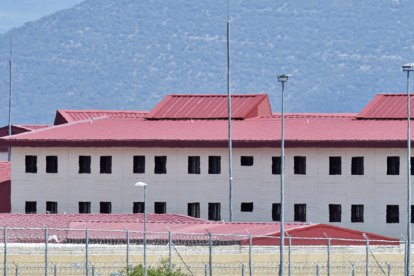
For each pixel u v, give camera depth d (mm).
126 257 168750
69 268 169500
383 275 181375
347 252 181125
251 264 162750
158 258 172875
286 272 176500
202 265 174000
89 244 180500
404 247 184625
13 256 170375
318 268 169750
